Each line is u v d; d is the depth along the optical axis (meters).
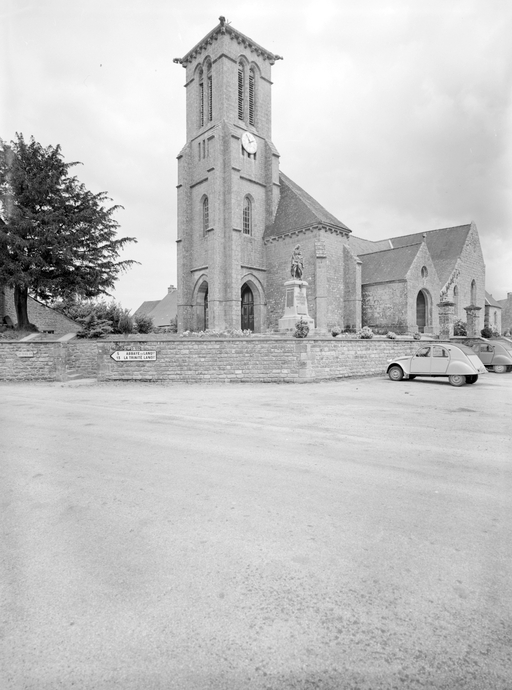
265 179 42.44
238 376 17.45
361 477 5.34
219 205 38.34
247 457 6.25
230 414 9.98
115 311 32.28
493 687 2.15
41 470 5.53
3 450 6.53
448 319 28.56
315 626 2.59
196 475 5.41
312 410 10.58
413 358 17.92
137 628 2.54
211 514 4.21
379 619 2.65
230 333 28.69
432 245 48.78
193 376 17.34
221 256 38.25
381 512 4.26
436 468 5.71
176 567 3.23
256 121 42.44
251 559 3.36
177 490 4.88
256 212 41.50
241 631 2.54
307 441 7.27
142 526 3.94
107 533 3.79
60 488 4.89
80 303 32.19
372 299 40.72
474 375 17.16
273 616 2.68
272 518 4.12
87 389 15.23
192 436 7.62
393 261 40.91
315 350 17.81
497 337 35.22
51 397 13.01
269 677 2.20
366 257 44.38
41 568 3.19
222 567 3.24
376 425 8.67
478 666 2.29
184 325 41.53
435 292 41.31
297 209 39.97
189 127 42.72
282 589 2.96
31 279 21.27
